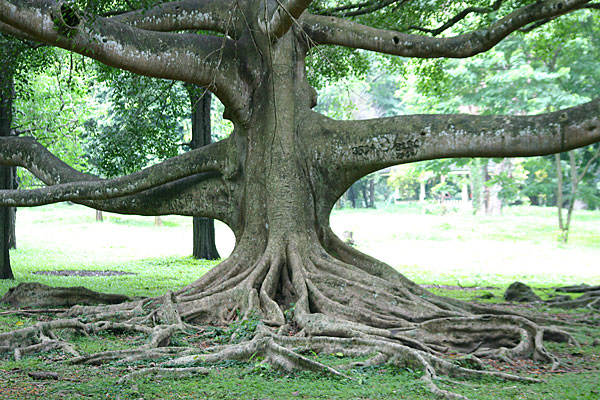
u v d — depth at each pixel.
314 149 13.37
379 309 11.36
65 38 10.09
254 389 7.08
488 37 11.93
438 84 23.58
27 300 13.69
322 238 13.53
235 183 14.12
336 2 20.02
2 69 16.88
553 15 11.40
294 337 9.24
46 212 55.81
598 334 10.97
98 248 35.22
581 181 44.84
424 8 18.62
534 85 38.69
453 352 9.45
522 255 32.59
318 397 6.79
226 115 13.95
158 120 23.28
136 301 12.45
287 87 13.58
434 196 69.94
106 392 6.84
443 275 23.62
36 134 27.89
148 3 12.80
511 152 11.51
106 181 14.53
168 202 14.93
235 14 13.73
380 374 7.84
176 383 7.34
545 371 8.38
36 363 8.36
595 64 37.16
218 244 39.44
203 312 11.80
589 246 36.84
